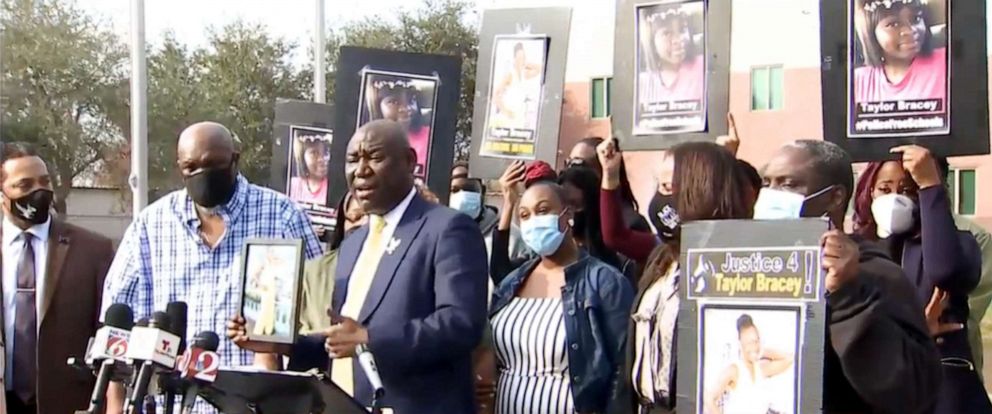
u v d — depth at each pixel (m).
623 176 6.37
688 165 4.17
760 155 18.70
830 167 3.74
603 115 20.30
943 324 4.84
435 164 6.17
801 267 3.38
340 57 6.27
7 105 29.56
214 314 5.11
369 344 4.29
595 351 5.11
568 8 6.01
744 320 3.47
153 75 29.69
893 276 3.43
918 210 4.96
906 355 3.35
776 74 18.53
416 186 5.39
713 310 3.54
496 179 6.18
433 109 6.18
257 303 4.24
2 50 29.45
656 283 4.43
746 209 4.12
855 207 5.30
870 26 4.81
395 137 4.58
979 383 4.93
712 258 3.56
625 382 4.88
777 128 18.52
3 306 6.37
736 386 3.47
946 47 4.67
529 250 6.17
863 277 3.40
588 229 6.00
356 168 4.57
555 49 6.03
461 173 7.61
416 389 4.40
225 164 5.12
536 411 5.15
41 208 6.34
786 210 3.69
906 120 4.76
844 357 3.36
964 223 5.73
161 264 5.23
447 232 4.47
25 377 6.39
